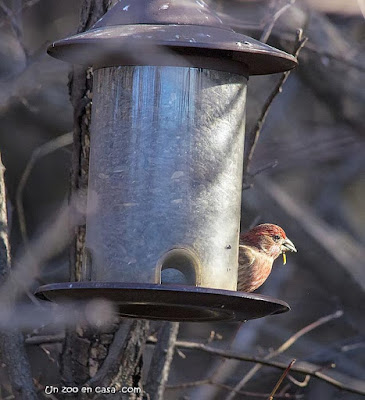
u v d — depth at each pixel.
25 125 18.53
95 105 10.48
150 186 10.18
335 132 18.59
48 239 10.71
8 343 10.80
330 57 15.80
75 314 10.60
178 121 10.22
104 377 10.78
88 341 10.81
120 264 10.16
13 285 10.62
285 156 18.02
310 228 18.09
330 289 18.17
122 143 10.26
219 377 14.65
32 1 14.80
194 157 10.24
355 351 17.39
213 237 10.26
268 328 17.33
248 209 17.38
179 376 15.74
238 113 10.45
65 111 18.12
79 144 10.86
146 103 10.21
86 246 10.41
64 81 16.62
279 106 17.95
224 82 10.35
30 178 19.11
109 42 9.53
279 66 10.47
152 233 10.13
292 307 18.12
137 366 10.91
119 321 10.84
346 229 19.22
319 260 18.11
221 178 10.32
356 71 17.89
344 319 17.94
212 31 9.78
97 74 10.47
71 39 9.63
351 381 16.25
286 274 17.95
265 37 11.85
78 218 10.80
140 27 9.73
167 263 10.20
